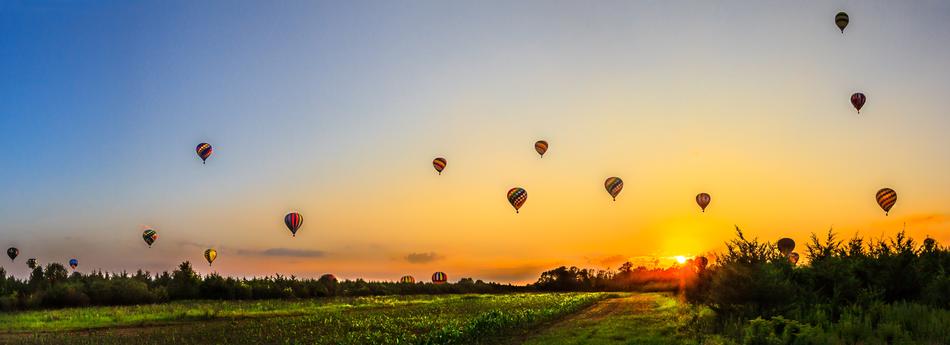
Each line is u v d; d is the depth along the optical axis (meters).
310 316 45.00
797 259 31.64
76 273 96.62
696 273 37.41
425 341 26.30
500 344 26.30
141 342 29.64
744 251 27.69
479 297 85.00
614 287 134.75
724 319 26.64
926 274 28.61
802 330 20.38
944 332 20.00
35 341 30.48
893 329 20.66
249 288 89.50
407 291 114.62
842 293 27.41
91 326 39.03
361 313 48.06
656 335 25.89
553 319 38.28
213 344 28.62
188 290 86.69
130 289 76.88
